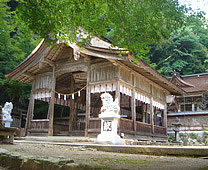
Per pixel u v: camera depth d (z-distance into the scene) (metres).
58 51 15.77
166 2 6.73
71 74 18.97
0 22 19.69
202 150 5.62
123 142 10.21
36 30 7.37
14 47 26.02
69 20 7.55
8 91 26.33
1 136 8.35
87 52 13.46
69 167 2.87
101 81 14.16
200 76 42.28
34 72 17.89
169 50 50.84
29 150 6.48
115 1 7.12
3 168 3.74
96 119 13.52
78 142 12.09
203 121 27.61
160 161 4.54
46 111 30.20
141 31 7.29
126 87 14.77
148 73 16.09
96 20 7.60
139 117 23.95
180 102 35.91
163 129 20.58
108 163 3.95
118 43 8.07
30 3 6.85
